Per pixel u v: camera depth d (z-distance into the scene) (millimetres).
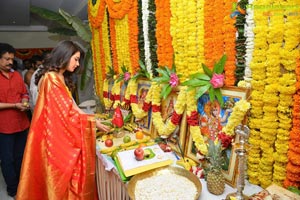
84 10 3600
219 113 1144
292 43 850
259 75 964
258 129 1013
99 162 1556
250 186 1048
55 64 1463
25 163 1461
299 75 849
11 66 2146
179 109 1352
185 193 1016
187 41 1297
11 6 3248
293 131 899
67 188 1420
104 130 1595
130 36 1907
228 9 1056
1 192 2328
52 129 1396
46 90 1421
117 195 1366
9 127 2119
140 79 1852
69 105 1418
